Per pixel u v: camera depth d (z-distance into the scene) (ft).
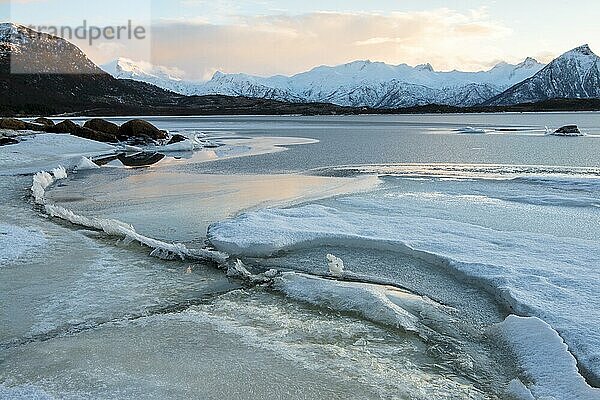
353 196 59.57
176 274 34.40
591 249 37.14
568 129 153.28
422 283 32.73
